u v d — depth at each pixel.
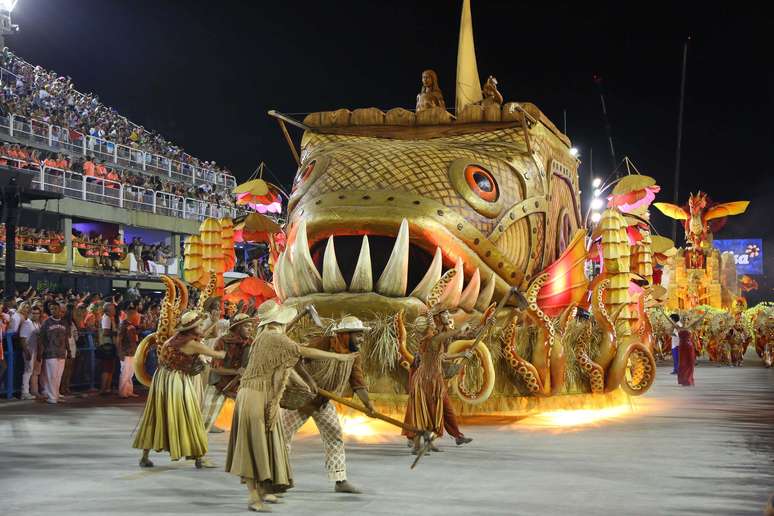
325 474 7.55
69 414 12.47
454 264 12.02
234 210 41.69
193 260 14.07
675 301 38.62
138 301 19.20
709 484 7.09
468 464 8.09
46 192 17.94
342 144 13.28
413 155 12.34
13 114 33.06
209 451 8.99
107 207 32.75
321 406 6.80
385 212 11.73
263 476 6.04
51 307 14.65
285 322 6.50
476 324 11.45
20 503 6.32
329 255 11.52
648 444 9.44
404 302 11.38
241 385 6.31
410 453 8.80
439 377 8.85
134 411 12.95
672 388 18.17
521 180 12.80
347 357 7.00
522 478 7.36
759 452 8.87
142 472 7.72
